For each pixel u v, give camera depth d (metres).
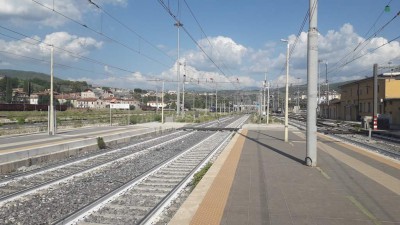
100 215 8.87
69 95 142.62
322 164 14.62
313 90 14.05
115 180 13.43
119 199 10.55
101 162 17.80
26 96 123.06
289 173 12.45
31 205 9.92
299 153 18.44
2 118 57.97
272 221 7.24
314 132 14.12
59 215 9.01
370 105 65.75
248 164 14.49
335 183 10.81
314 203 8.56
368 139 29.83
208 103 161.62
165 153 22.03
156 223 8.39
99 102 146.75
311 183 10.80
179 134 38.09
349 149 20.66
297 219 7.38
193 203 8.48
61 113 80.62
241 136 31.39
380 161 15.58
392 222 7.23
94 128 42.34
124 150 23.75
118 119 64.38
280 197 9.09
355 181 11.13
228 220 7.28
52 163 17.98
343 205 8.40
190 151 22.98
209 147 25.12
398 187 10.31
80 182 13.09
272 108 153.12
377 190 9.93
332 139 28.67
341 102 85.94
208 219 7.32
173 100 157.00
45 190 11.77
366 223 7.17
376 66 35.06
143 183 12.93
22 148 19.88
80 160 18.52
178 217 7.45
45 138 27.30
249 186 10.32
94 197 10.86
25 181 13.38
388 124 45.69
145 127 46.03
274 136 31.47
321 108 107.88
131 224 8.19
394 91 58.75
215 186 10.28
